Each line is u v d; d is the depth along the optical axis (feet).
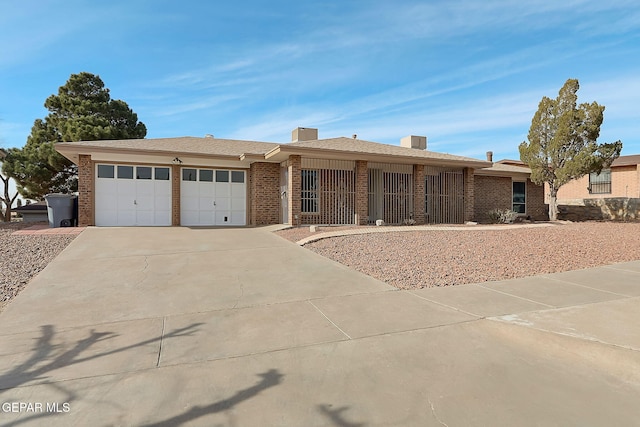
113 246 30.35
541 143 57.82
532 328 13.74
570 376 10.64
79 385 10.07
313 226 41.22
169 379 10.43
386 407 9.13
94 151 42.16
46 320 14.89
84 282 20.20
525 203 69.87
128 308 16.37
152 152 44.27
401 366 11.25
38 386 10.00
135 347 12.52
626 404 9.22
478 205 63.98
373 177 54.39
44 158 67.82
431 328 14.20
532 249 30.04
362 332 13.84
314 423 8.50
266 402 9.33
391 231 37.76
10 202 76.69
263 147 56.29
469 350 12.34
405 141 67.82
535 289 19.51
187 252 28.35
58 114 77.97
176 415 8.75
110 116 79.66
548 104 57.00
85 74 80.38
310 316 15.53
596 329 13.52
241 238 35.60
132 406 9.09
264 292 18.81
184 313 15.83
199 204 50.49
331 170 50.29
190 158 47.57
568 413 8.86
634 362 11.09
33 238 33.73
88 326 14.34
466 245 31.22
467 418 8.67
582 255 28.45
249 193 52.85
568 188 85.10
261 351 12.26
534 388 10.00
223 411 8.93
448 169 57.26
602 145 53.26
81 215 44.88
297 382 10.31
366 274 22.58
